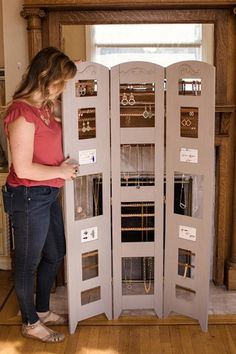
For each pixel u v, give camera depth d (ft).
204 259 9.48
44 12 10.58
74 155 9.09
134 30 10.97
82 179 10.67
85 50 11.00
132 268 11.55
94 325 9.91
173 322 10.00
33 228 8.68
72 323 9.59
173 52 11.03
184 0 10.25
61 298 11.07
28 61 10.94
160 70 9.20
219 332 9.64
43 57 8.22
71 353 9.00
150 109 9.59
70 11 10.71
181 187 11.09
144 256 9.98
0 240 12.48
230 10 10.59
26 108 8.25
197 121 9.32
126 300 10.12
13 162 8.32
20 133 8.19
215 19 10.66
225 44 10.71
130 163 10.75
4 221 12.36
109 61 11.09
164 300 10.14
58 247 9.52
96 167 9.39
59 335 9.39
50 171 8.54
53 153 8.77
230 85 10.87
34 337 9.38
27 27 10.67
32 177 8.36
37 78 8.19
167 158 9.58
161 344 9.24
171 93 9.26
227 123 10.78
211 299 10.89
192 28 10.92
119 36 10.97
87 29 10.92
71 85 8.84
